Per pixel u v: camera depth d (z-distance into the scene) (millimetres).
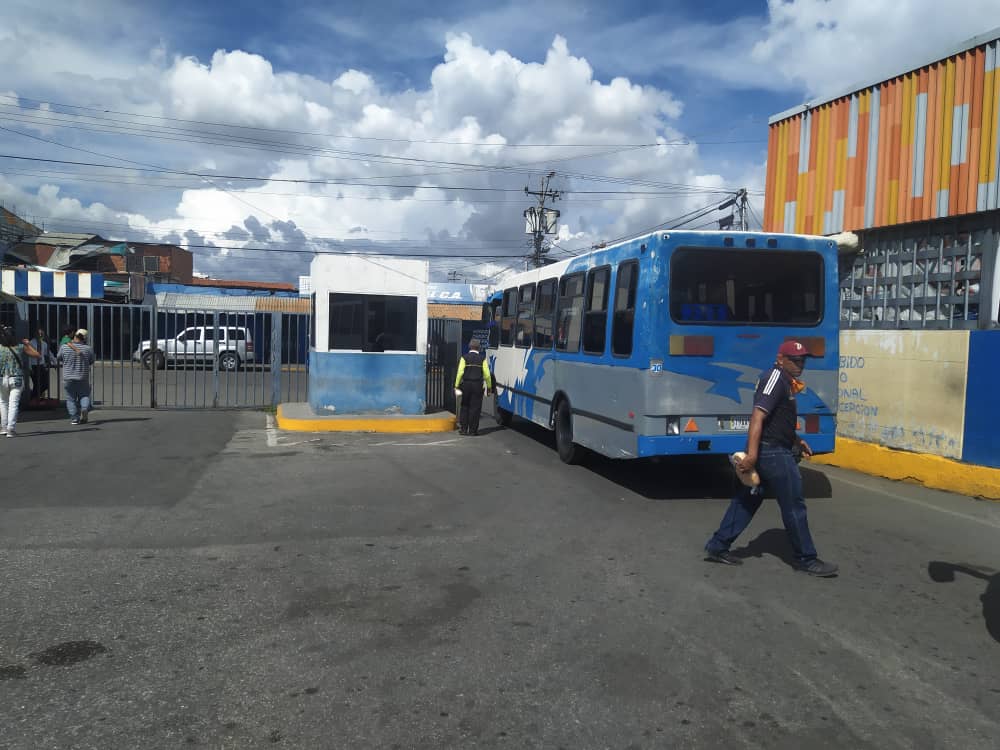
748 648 4184
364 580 5234
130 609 4598
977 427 8523
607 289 8727
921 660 4066
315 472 9164
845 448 10203
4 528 6359
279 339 16422
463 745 3146
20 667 3791
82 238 43625
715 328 7703
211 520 6773
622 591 5086
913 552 6145
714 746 3168
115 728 3225
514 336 13172
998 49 9242
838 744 3203
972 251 9703
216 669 3807
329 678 3730
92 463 9359
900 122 10617
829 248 7984
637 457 7715
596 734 3250
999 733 3312
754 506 5633
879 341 9914
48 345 15141
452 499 7859
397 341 13688
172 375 24359
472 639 4238
